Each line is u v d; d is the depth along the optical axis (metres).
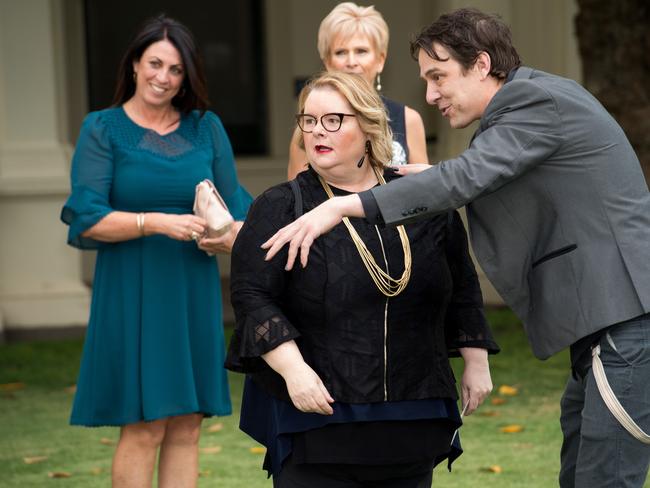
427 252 7.91
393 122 11.05
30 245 23.80
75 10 30.14
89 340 10.79
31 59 23.86
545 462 13.80
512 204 8.21
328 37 11.41
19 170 23.64
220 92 31.59
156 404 10.52
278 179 31.27
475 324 8.30
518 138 7.90
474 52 8.16
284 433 7.79
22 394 18.39
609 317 8.02
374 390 7.71
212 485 13.10
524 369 19.17
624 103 21.94
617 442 8.09
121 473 10.77
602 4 21.94
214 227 10.47
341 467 7.87
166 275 10.73
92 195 10.59
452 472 13.43
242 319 7.77
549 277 8.21
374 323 7.75
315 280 7.72
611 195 8.06
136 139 10.82
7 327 23.58
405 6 28.59
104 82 30.69
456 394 8.07
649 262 8.07
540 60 24.70
